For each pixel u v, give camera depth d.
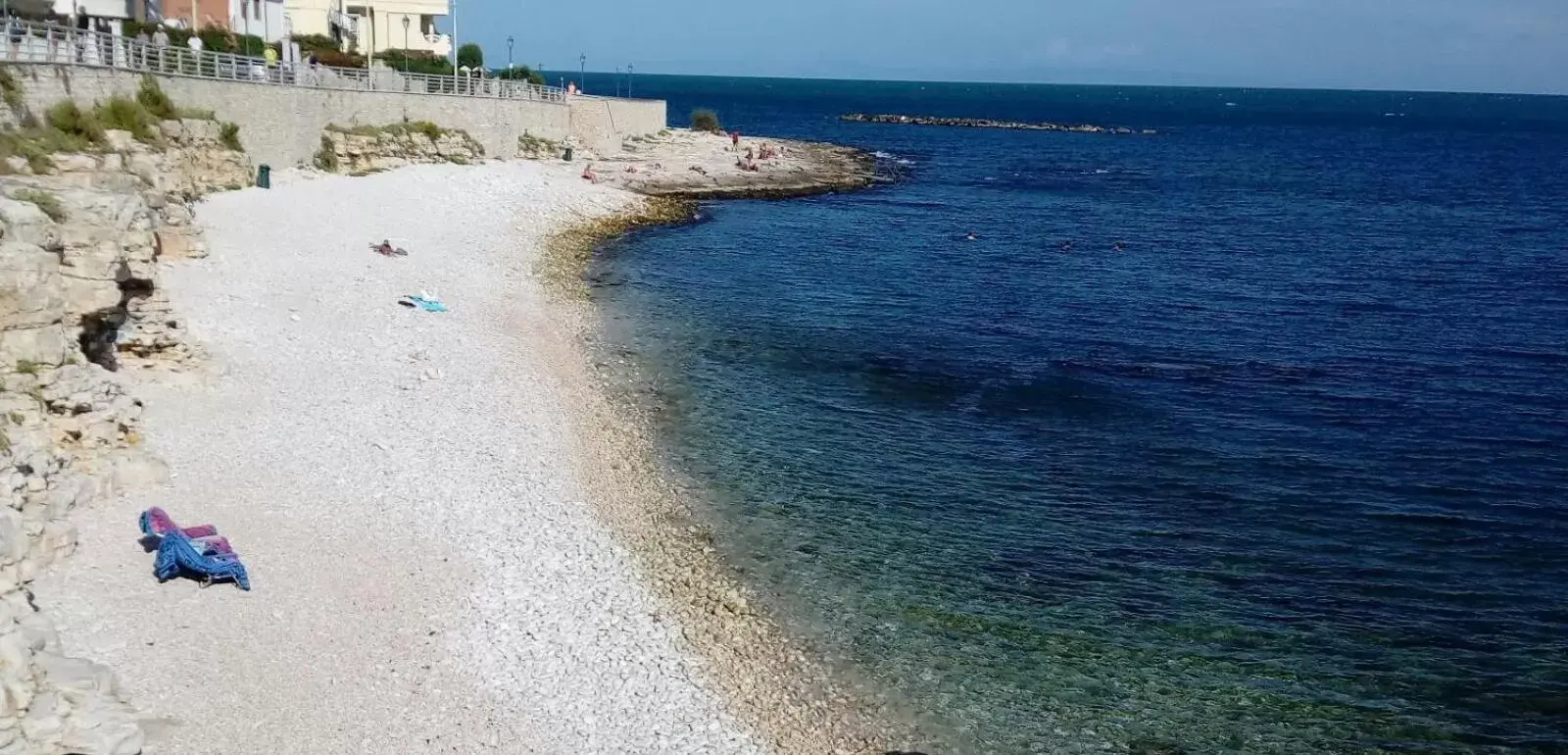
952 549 25.88
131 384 26.70
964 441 32.66
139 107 42.94
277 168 53.22
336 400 28.83
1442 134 188.38
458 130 65.94
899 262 57.50
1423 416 36.03
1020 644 22.14
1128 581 24.84
